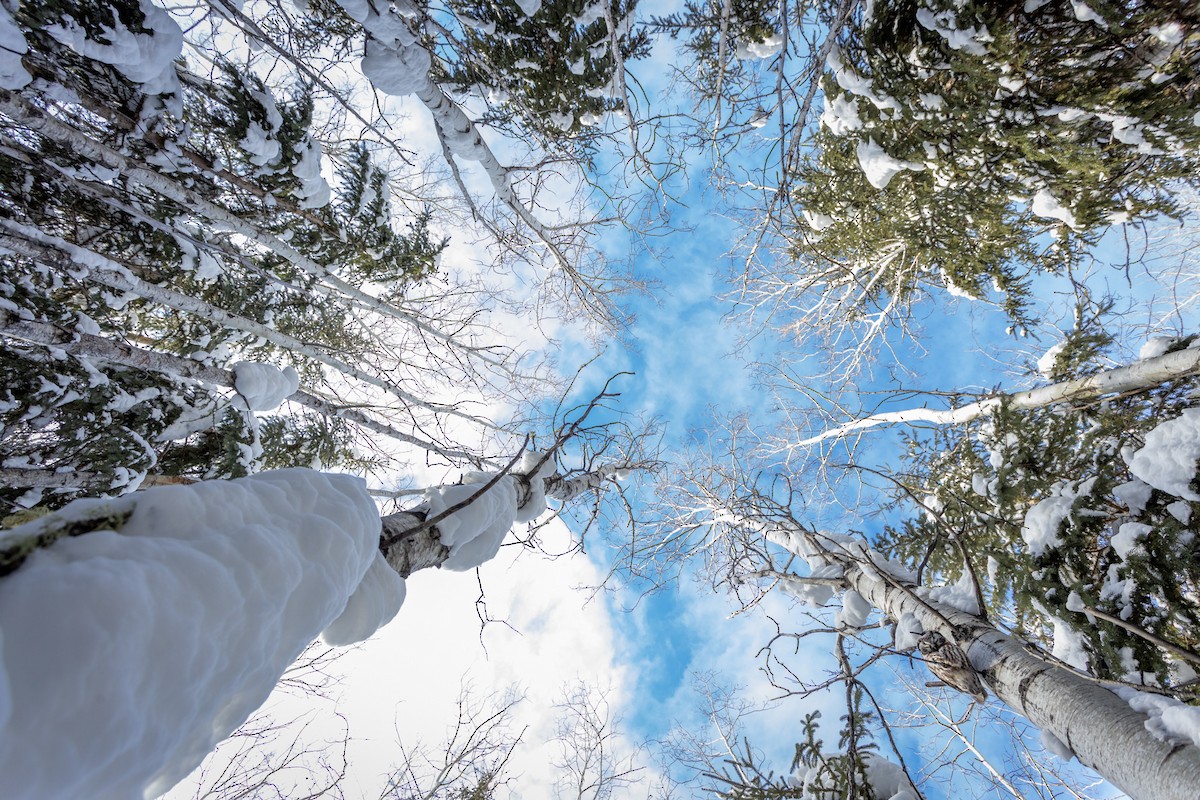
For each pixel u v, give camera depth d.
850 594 4.28
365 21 3.44
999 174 4.16
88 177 3.79
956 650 2.87
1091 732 2.18
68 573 1.07
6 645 0.96
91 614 1.03
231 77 4.07
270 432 5.21
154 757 1.16
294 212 5.03
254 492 1.67
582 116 6.24
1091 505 3.47
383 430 5.84
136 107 3.57
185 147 3.97
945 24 3.53
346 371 5.71
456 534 2.88
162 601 1.16
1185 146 3.44
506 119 5.85
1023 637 3.38
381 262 6.05
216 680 1.30
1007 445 4.11
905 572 3.92
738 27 4.82
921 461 5.46
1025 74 3.53
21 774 0.93
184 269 4.73
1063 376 4.40
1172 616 2.97
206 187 4.37
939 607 3.26
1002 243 4.64
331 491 1.92
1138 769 1.96
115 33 3.05
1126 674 3.05
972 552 4.25
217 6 3.41
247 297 5.49
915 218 4.82
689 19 5.20
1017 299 5.04
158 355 3.83
